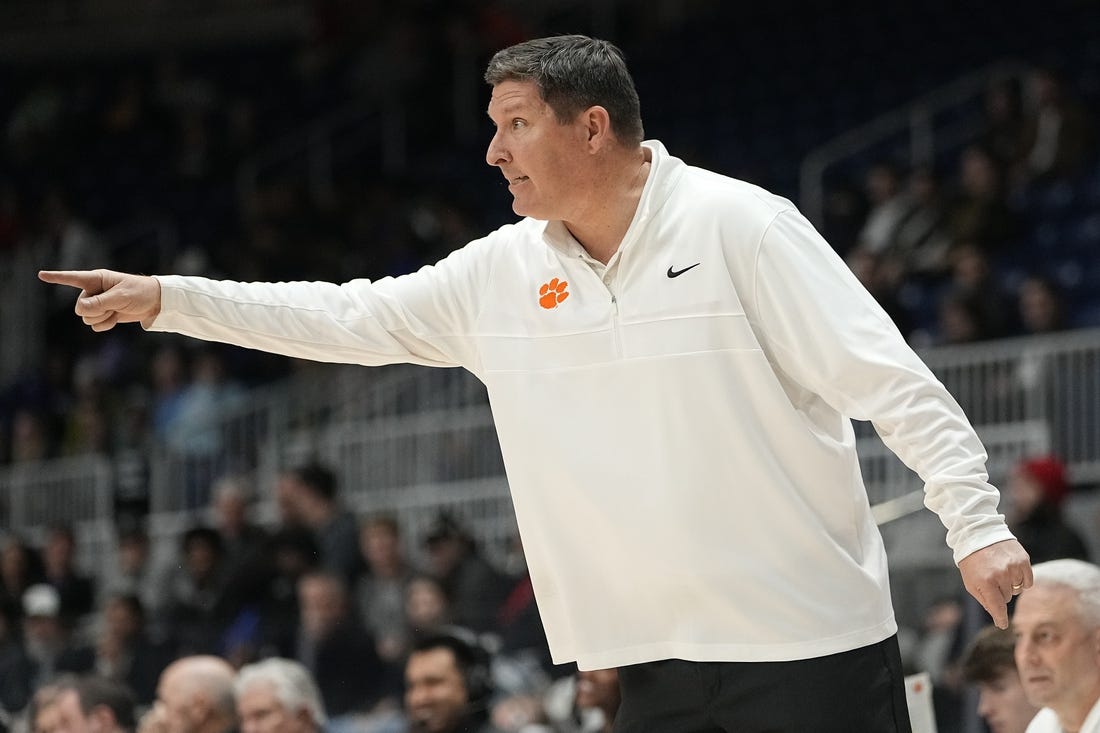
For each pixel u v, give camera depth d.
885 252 42.12
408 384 38.50
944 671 21.39
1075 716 12.70
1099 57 49.50
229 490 34.03
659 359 9.85
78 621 32.81
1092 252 40.97
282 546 31.22
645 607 9.98
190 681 17.95
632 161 10.22
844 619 9.77
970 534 9.20
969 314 34.97
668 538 9.81
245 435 40.94
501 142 10.21
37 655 30.31
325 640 26.59
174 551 36.06
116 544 40.03
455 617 26.14
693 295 9.84
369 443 38.12
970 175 42.44
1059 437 32.31
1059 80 44.34
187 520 40.09
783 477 9.77
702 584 9.76
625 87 10.21
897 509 26.53
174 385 45.34
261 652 27.12
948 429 9.37
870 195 44.88
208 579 32.53
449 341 10.85
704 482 9.78
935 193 42.66
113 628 29.06
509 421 10.34
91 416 46.41
